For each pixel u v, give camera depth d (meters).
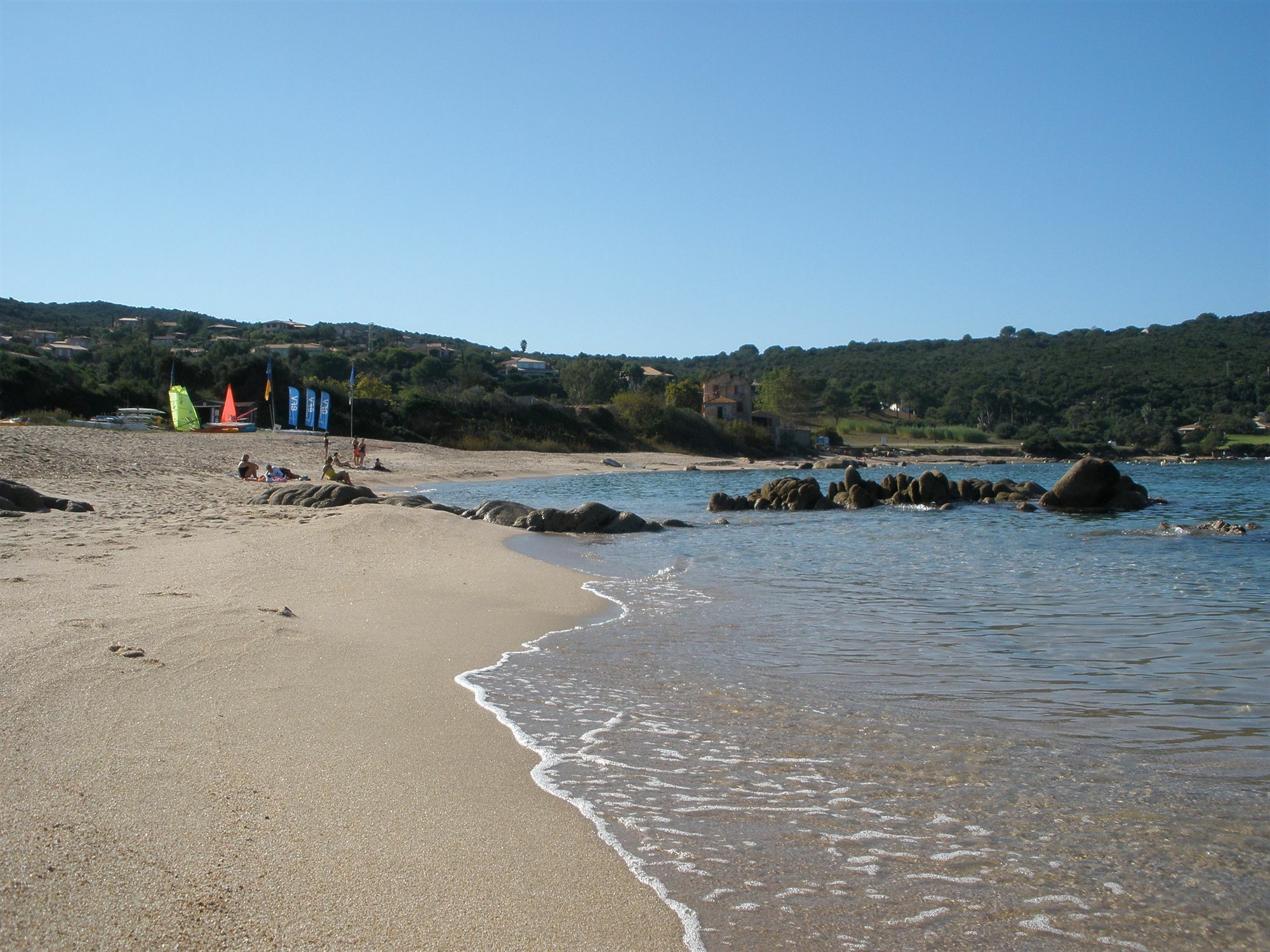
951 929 3.98
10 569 10.86
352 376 47.28
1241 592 13.58
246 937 3.53
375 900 3.92
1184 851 4.76
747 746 6.35
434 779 5.45
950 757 6.18
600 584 13.88
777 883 4.36
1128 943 3.89
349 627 9.34
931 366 187.75
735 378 109.38
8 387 55.03
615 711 7.13
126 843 4.18
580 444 78.88
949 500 34.16
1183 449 105.62
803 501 31.53
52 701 6.03
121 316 194.75
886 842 4.84
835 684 8.06
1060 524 25.84
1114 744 6.46
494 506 23.17
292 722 6.18
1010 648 9.62
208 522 17.25
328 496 21.83
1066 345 187.62
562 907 4.01
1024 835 4.95
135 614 8.55
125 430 47.97
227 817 4.59
